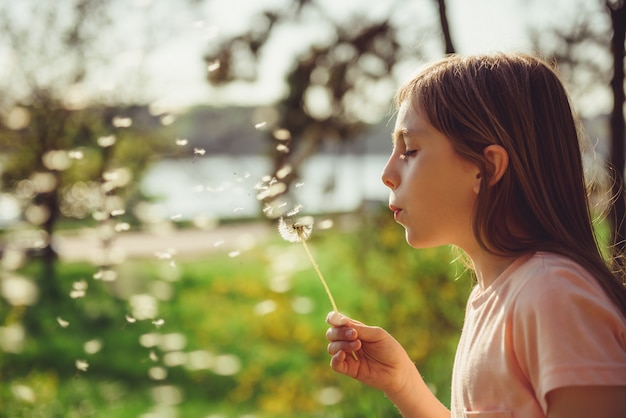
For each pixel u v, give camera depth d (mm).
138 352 6121
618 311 928
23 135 7289
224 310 6270
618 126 2809
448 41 3340
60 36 7168
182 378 5613
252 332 5625
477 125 1028
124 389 5293
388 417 3312
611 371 848
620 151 2805
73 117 7422
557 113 1067
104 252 3379
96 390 5223
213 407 4910
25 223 4566
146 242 11164
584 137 1210
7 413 4113
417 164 1061
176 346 3775
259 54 4547
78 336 6270
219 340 5965
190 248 10594
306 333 4305
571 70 3559
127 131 7875
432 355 3512
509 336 948
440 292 3582
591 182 1388
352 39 4621
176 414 4785
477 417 981
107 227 3047
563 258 968
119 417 4723
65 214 7203
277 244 4320
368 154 6969
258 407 4742
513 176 1032
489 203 1022
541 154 1043
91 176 7281
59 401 4738
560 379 850
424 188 1053
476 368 992
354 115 5117
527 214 1037
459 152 1035
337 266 4293
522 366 925
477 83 1048
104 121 7531
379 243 3852
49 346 5949
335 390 3605
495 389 962
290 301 4289
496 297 1002
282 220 1239
